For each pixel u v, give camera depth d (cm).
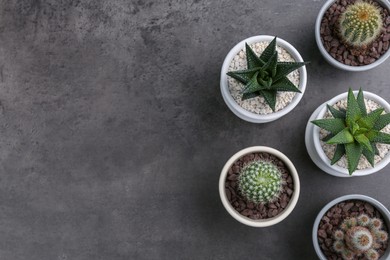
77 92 174
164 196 172
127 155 173
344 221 152
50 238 174
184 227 171
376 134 141
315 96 170
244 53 155
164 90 172
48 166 174
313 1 169
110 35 173
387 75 169
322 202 169
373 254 149
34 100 174
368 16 143
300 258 169
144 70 172
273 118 154
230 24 171
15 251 175
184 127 172
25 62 175
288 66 141
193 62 171
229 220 171
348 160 141
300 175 170
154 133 172
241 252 170
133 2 172
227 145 171
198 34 171
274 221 150
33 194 174
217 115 171
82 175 173
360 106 144
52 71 174
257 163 144
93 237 173
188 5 171
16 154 175
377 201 153
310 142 161
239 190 153
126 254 172
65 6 174
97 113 173
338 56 158
